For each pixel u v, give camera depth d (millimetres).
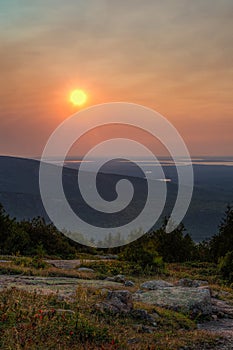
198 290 13984
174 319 11664
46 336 8391
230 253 23234
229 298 16547
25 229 31250
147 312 11742
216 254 29547
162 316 11734
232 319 13141
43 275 17766
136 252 23812
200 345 9672
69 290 13664
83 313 10461
